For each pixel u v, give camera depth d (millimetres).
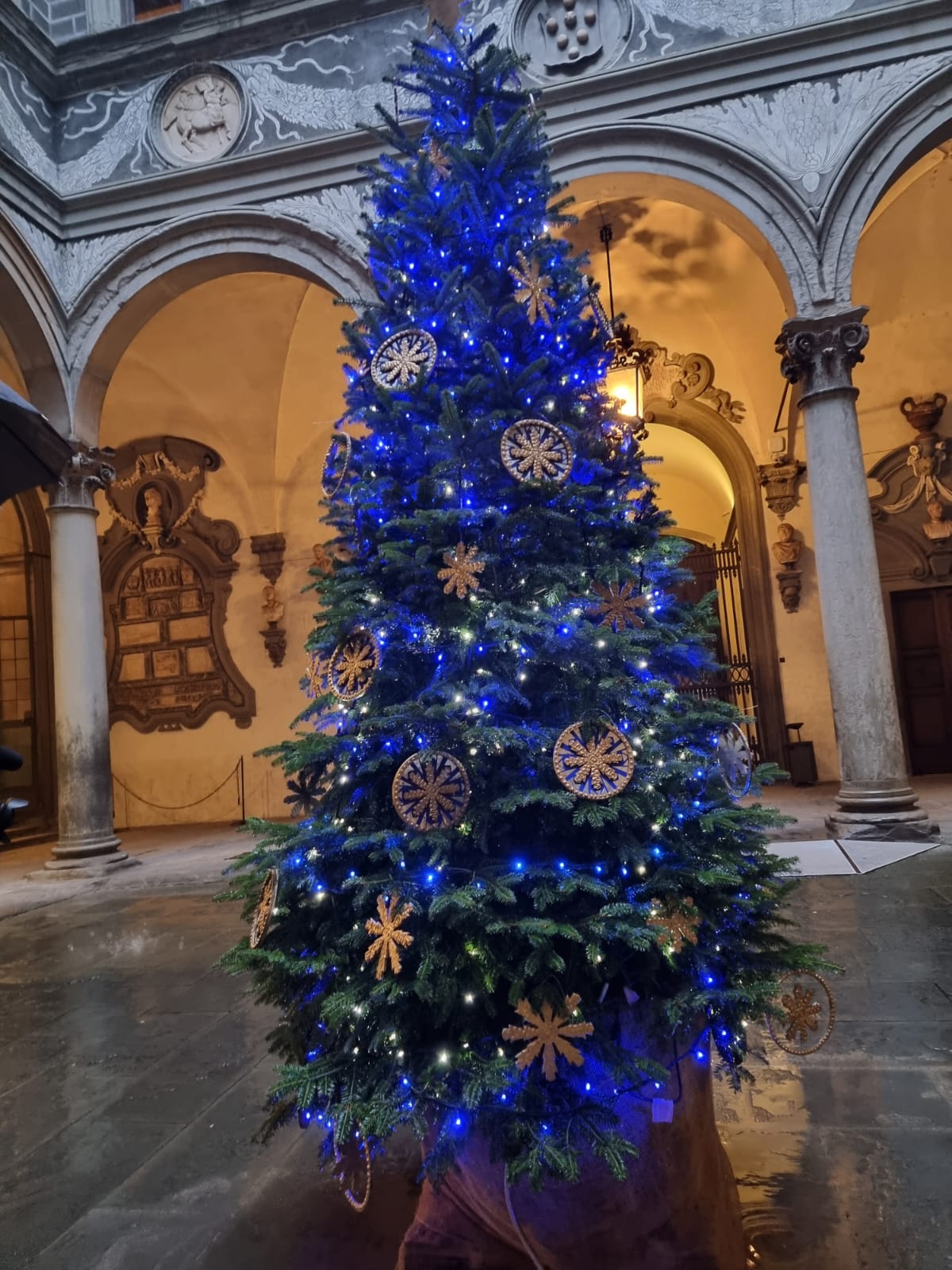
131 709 14305
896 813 7879
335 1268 2348
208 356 12805
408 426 2697
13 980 5574
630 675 2576
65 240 9664
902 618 12609
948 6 7910
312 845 2463
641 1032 2221
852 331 8031
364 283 8875
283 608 13914
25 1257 2488
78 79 9773
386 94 8984
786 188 8094
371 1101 2197
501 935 2240
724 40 8305
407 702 2420
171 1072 3854
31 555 13586
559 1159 1986
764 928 2705
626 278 12117
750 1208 2480
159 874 9078
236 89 9430
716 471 14859
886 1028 3729
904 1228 2346
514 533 2623
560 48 8633
